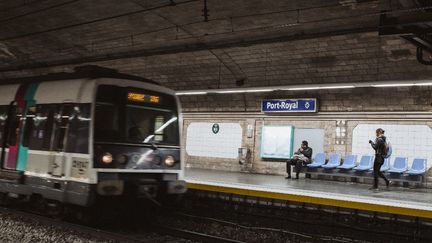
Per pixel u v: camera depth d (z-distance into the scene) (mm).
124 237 7328
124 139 8266
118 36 17203
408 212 9148
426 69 13773
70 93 8430
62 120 8469
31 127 9211
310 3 12109
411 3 9172
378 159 12539
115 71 8797
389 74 14672
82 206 8523
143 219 9789
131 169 8273
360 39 13562
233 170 19344
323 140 16938
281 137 17922
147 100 8758
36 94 9312
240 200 11656
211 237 7895
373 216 9688
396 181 14555
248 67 17406
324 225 9781
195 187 12477
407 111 15031
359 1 11391
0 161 9852
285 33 14375
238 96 19125
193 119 21094
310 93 17125
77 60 20594
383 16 9445
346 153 16281
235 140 19422
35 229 7930
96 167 7797
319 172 15906
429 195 11719
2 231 7750
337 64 15250
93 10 15242
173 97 9266
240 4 12977
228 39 15734
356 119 16188
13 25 18516
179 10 14047
